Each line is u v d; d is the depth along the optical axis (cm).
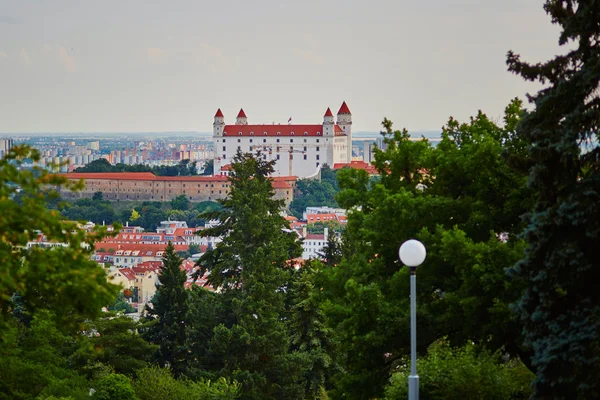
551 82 7788
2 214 6169
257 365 18450
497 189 10400
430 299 10219
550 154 7381
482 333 9606
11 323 13050
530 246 7450
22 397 11750
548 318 7338
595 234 7138
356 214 11138
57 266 6412
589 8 7238
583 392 7000
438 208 10406
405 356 10781
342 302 10862
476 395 9081
